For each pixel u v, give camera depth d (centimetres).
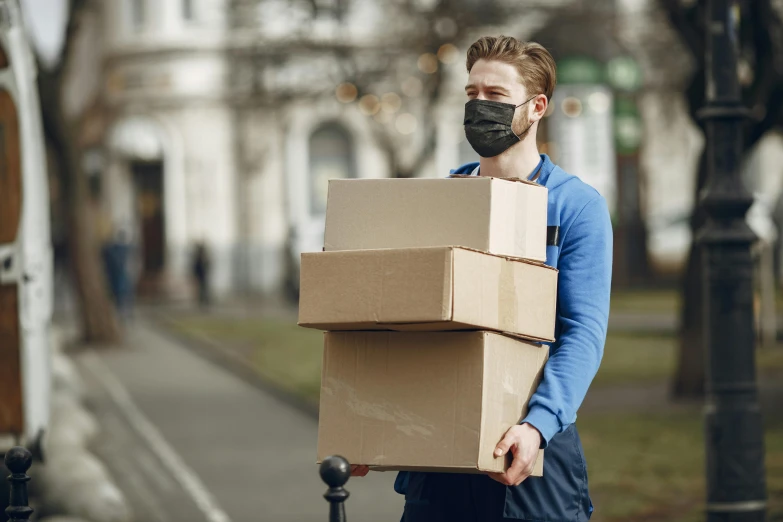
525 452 318
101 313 2388
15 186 677
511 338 326
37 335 680
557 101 3894
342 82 2336
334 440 331
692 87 1448
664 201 4194
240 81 4147
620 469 1042
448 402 319
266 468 1100
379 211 328
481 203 320
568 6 2580
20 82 676
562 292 343
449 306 305
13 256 675
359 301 315
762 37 1322
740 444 634
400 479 371
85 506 771
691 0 1507
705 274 647
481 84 349
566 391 327
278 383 1738
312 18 2331
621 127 3950
